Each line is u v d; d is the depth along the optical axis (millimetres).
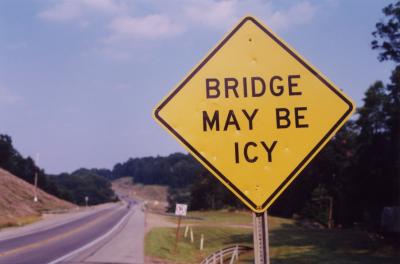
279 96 4242
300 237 48031
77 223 52812
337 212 76062
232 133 4195
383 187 51688
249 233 49031
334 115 4211
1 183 79438
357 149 55031
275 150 4168
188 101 4246
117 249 27047
